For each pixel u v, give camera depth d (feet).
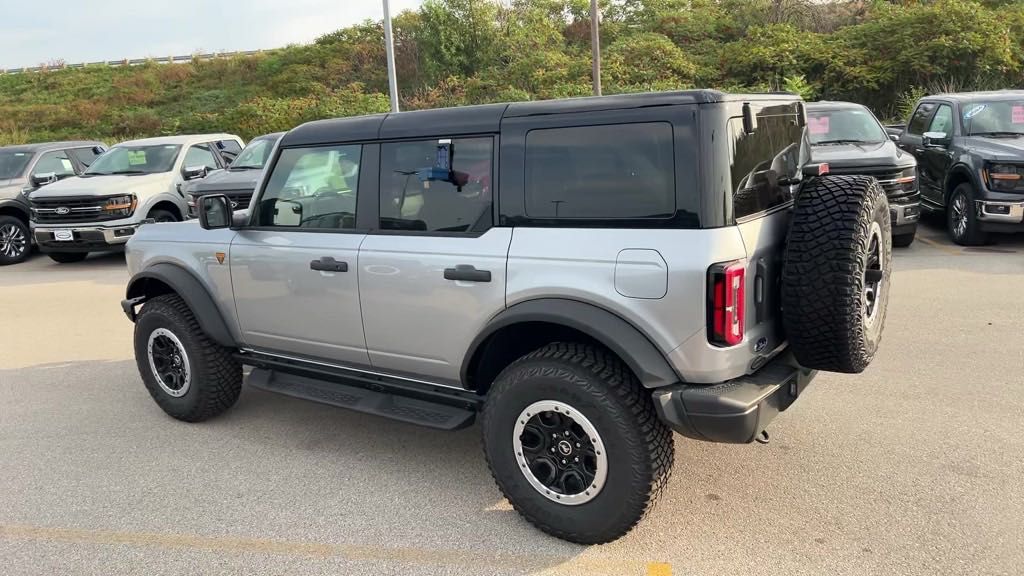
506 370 11.07
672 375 9.86
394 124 12.39
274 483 13.28
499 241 11.07
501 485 11.27
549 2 124.77
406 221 12.29
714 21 109.60
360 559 10.71
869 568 9.95
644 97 10.02
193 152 41.27
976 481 12.15
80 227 36.19
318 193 13.47
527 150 10.85
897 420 14.67
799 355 10.53
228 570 10.55
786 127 11.96
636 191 9.96
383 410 13.06
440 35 116.37
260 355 15.24
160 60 173.78
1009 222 28.76
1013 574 9.70
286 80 139.33
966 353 18.25
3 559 11.07
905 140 38.22
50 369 20.84
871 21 93.76
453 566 10.44
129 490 13.17
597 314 10.13
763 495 12.07
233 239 14.71
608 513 10.31
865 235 9.96
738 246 9.66
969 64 76.74
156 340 16.15
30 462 14.52
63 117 138.10
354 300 12.89
